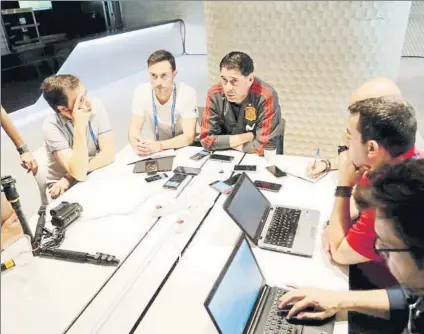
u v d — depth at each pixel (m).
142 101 2.27
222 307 0.86
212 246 1.27
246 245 1.07
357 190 1.13
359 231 1.09
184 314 0.99
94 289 1.11
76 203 1.49
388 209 1.05
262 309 1.00
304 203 1.49
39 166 1.61
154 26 3.05
